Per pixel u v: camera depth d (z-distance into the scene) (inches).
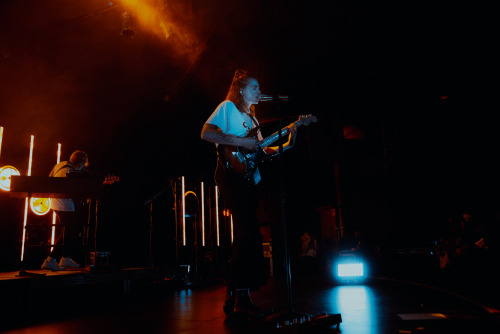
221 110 104.9
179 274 216.1
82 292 173.0
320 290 190.5
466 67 324.8
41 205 225.8
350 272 237.6
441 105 376.8
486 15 278.7
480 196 399.5
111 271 166.2
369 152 462.3
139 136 313.6
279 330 85.9
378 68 346.9
